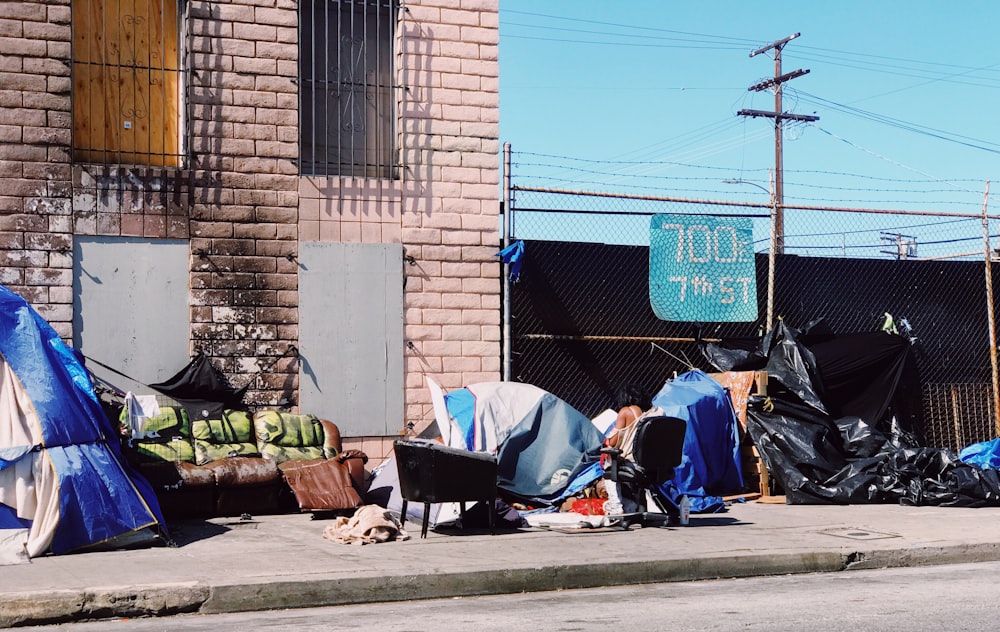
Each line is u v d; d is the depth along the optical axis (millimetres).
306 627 6297
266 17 11867
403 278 12297
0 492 8195
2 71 10891
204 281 11531
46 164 11023
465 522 9734
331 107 12375
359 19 12547
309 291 11938
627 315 13266
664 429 9828
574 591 7734
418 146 12430
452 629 6176
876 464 12180
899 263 14594
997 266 15164
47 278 10984
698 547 8750
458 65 12633
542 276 12906
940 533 9766
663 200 13344
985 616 6488
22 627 6492
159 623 6559
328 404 11938
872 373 13586
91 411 9039
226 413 11164
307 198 12000
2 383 8625
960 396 14656
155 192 11422
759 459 12562
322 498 10367
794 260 14109
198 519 10359
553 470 10672
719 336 13711
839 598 7227
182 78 11789
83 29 11484
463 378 12445
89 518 8398
